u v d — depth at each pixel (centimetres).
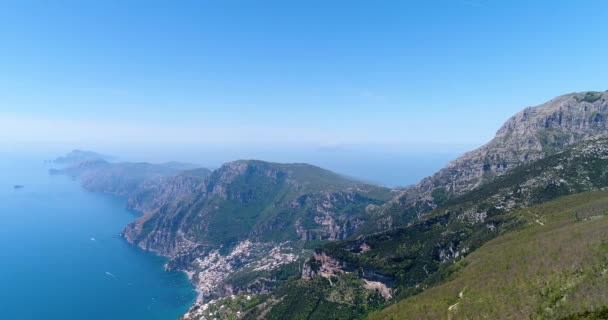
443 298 18462
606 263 14175
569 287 13812
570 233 18462
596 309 11925
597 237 16388
